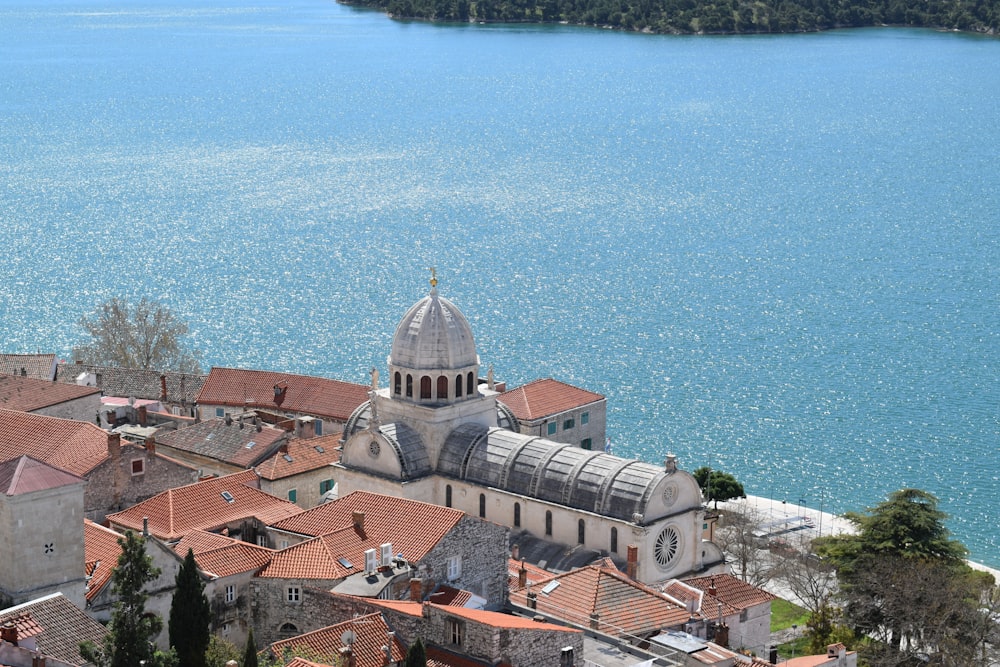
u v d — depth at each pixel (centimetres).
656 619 15288
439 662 13000
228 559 15675
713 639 15950
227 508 18412
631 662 14075
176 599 13862
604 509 18088
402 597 15038
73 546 14600
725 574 18488
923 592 18550
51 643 13062
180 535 17475
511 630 12912
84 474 18475
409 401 19575
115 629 12812
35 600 13700
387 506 16550
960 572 19575
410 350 19575
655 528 17912
